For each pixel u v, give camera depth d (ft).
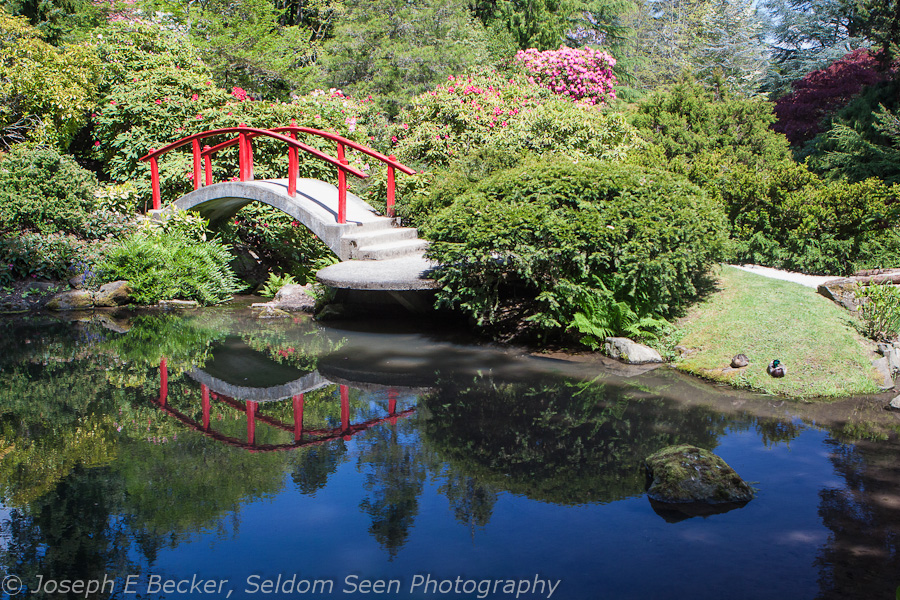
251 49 58.54
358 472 14.19
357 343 25.14
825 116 71.56
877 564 10.56
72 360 23.08
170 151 40.22
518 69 57.21
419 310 29.04
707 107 44.24
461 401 18.67
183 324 28.63
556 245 23.02
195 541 11.49
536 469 14.28
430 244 25.53
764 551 11.00
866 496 12.87
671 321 24.70
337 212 31.48
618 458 14.80
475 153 33.14
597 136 38.45
